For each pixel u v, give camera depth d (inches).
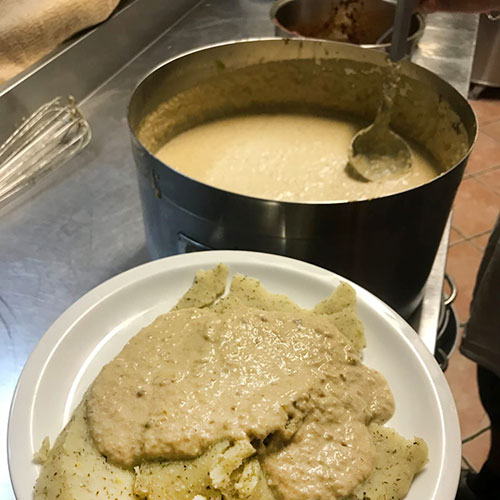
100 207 37.2
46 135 40.4
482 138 89.1
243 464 19.3
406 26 31.9
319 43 38.1
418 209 25.1
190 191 24.9
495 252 37.8
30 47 41.3
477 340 41.3
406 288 29.1
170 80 36.6
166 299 25.6
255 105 42.5
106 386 21.3
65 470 18.8
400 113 39.2
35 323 29.5
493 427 46.9
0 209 36.5
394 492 19.5
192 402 20.4
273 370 21.7
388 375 23.3
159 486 18.8
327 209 23.8
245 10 60.0
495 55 91.7
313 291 25.7
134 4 49.6
